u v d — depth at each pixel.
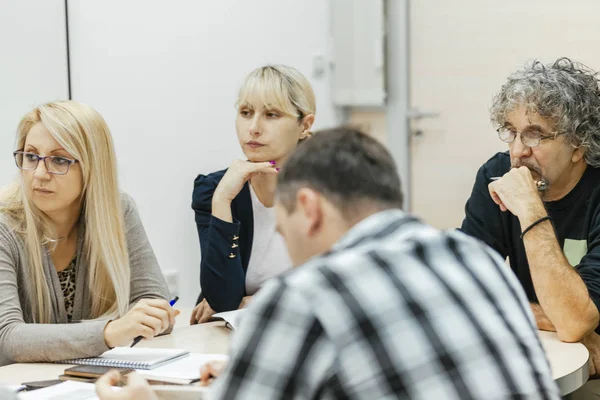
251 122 2.36
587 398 2.05
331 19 4.03
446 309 0.95
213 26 3.71
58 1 3.33
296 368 0.91
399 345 0.91
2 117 3.22
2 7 3.21
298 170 1.05
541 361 1.01
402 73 4.22
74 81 3.41
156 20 3.56
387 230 1.02
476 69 3.96
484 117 3.95
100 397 1.27
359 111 4.23
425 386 0.90
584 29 3.51
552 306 1.87
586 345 1.98
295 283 0.94
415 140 4.23
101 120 2.02
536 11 3.69
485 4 3.89
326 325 0.91
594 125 2.08
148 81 3.57
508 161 2.27
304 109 2.39
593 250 2.03
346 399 0.90
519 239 2.19
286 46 3.92
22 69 3.26
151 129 3.59
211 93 3.72
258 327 0.93
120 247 2.04
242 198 2.35
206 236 2.35
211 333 1.97
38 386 1.53
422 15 4.14
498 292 1.02
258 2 3.82
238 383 0.93
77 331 1.72
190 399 1.41
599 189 2.10
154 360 1.65
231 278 2.25
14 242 1.94
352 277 0.95
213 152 3.75
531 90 2.04
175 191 3.67
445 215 4.15
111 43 3.47
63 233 2.03
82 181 1.98
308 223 1.04
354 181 1.03
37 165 1.92
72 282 2.05
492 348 0.95
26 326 1.77
